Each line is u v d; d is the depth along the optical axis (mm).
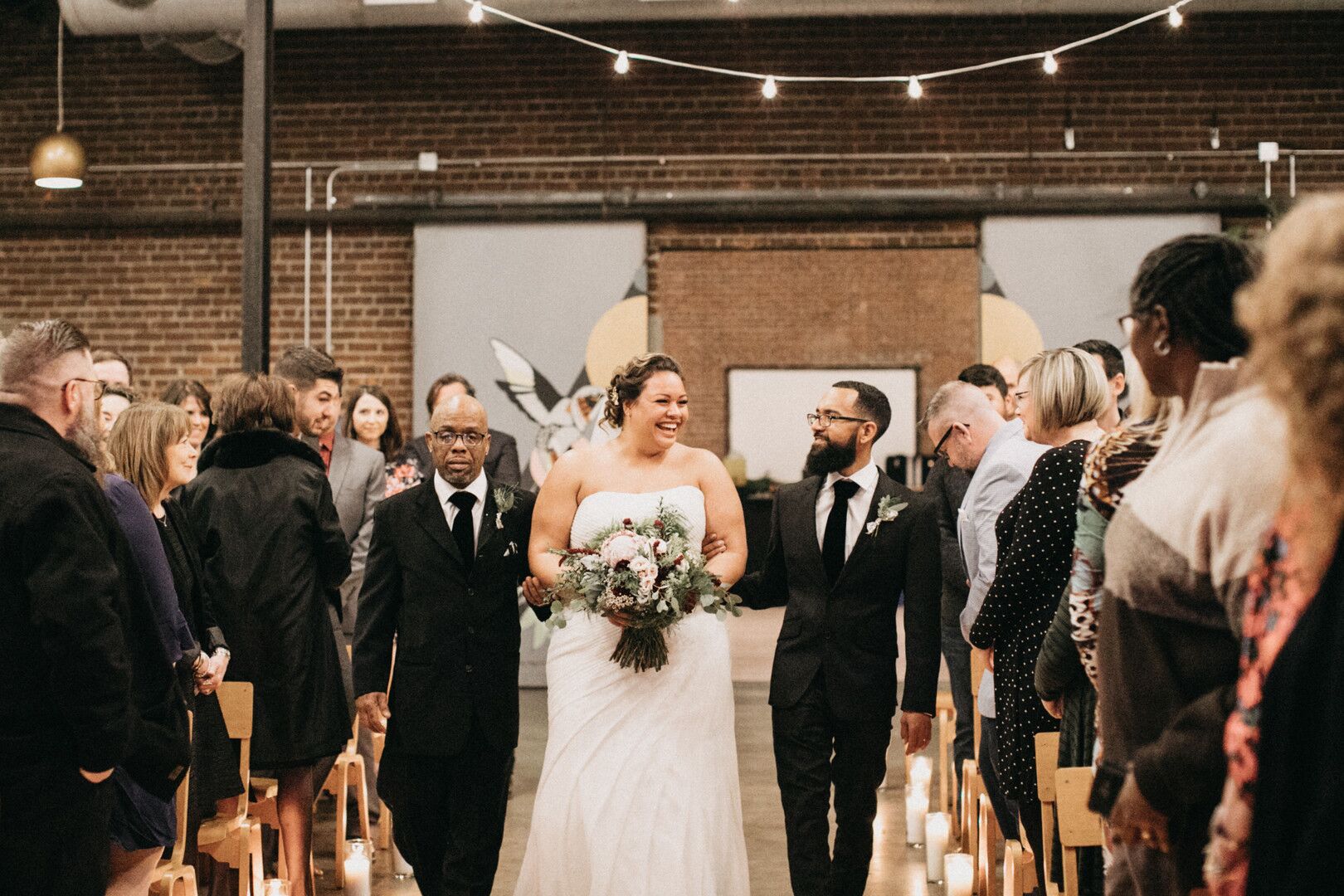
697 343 9617
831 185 9453
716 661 3543
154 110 9719
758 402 11227
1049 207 9188
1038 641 3205
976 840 4512
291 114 9633
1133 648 1782
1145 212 9180
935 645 3709
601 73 9523
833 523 3783
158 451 3609
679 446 3770
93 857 2523
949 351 9594
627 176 9516
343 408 9359
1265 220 9156
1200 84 9344
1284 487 1450
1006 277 9281
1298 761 1358
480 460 3785
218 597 4117
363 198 9445
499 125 9562
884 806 5742
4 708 2412
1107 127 9375
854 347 9641
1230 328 1868
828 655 3693
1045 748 3080
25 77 9758
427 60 9578
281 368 5168
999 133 9406
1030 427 3357
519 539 3793
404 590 3738
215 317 9656
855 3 8438
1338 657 1323
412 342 9539
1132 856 1852
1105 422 3344
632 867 3346
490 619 3707
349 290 9578
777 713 3766
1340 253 1267
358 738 5465
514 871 4758
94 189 9750
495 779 3705
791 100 9477
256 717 4094
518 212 9344
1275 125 9312
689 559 3387
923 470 9711
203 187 9688
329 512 4301
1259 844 1384
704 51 9492
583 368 9336
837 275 9625
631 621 3340
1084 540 2279
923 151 9430
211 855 3951
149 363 9695
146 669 2783
